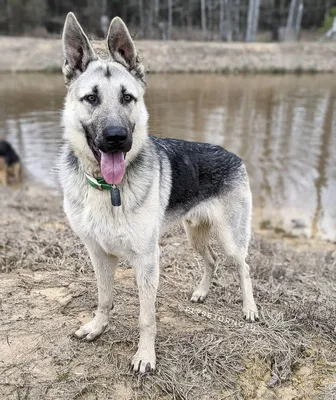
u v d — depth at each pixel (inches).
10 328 46.1
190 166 47.7
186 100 221.1
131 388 39.9
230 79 317.7
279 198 113.3
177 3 554.6
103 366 41.9
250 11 486.9
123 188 38.8
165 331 48.0
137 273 41.4
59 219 84.0
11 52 353.4
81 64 41.8
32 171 128.8
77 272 59.1
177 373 42.1
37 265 60.6
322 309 54.6
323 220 101.9
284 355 45.9
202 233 53.6
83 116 39.4
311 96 251.3
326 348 48.1
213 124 176.9
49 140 153.6
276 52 396.5
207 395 40.3
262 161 137.3
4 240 68.8
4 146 129.0
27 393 38.1
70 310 50.2
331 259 77.3
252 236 82.1
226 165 51.1
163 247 68.1
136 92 40.4
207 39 506.0
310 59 392.8
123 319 49.0
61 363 41.8
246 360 44.8
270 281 62.0
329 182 123.4
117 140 36.0
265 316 52.7
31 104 208.7
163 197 43.8
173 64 350.0
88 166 40.1
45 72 327.6
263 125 180.2
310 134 168.6
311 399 41.4
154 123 49.1
